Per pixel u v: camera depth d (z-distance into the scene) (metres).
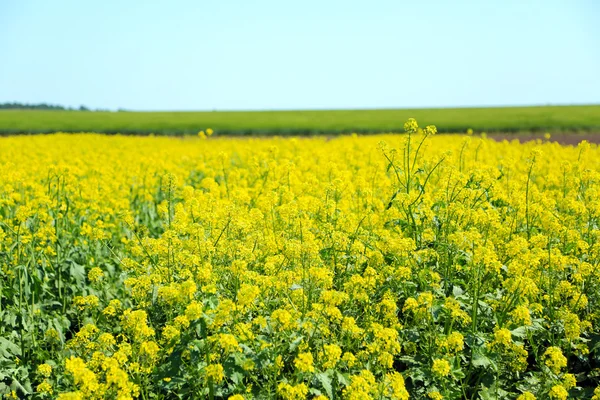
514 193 8.89
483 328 6.27
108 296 8.18
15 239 8.24
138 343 5.60
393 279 6.70
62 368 6.21
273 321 5.35
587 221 8.43
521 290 6.15
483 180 8.89
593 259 7.07
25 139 31.12
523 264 6.74
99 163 17.92
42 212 9.57
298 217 7.84
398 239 6.83
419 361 5.75
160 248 7.07
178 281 6.76
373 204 10.10
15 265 7.82
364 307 6.29
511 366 5.69
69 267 8.42
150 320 6.45
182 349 5.25
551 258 6.78
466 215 7.60
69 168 10.98
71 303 8.18
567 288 6.51
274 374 5.06
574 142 35.44
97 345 5.60
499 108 87.62
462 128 52.19
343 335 5.82
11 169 13.41
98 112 93.94
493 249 7.18
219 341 4.88
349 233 8.04
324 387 4.72
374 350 5.22
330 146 23.39
